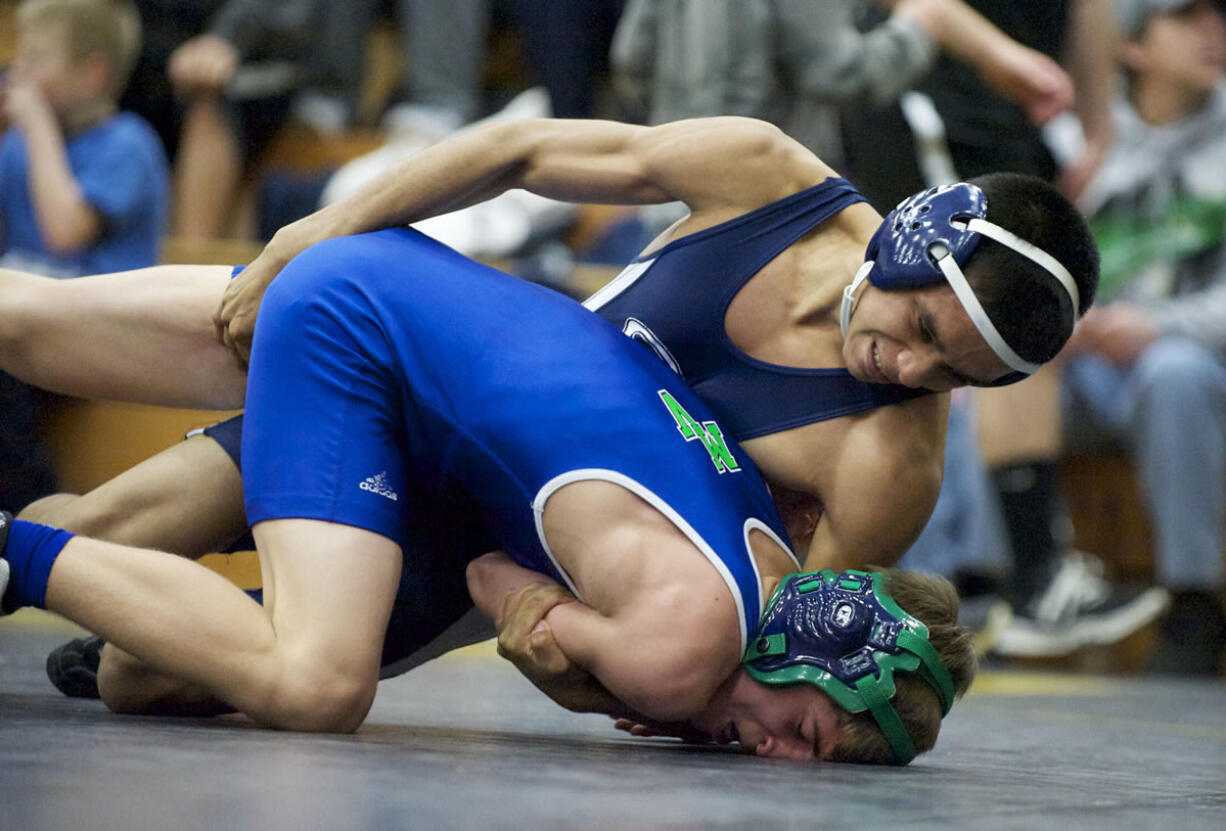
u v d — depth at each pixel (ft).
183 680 20.97
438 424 21.33
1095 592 61.41
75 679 24.71
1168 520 57.93
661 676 19.61
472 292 21.80
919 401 21.85
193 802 13.33
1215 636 58.54
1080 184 51.65
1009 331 19.88
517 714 27.50
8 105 51.55
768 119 42.29
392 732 21.39
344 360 21.18
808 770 18.93
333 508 20.56
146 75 62.28
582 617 20.15
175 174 63.52
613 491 20.27
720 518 20.52
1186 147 60.29
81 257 51.67
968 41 44.52
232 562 26.35
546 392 20.90
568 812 13.97
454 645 24.17
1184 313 58.59
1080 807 16.83
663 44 42.78
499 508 21.38
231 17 62.49
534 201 57.57
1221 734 31.89
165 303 23.65
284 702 19.63
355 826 12.57
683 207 44.96
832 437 21.79
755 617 20.34
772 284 22.02
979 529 52.42
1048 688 48.11
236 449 23.67
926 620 20.48
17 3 71.10
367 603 20.30
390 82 73.77
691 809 14.65
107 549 19.95
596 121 22.93
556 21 61.21
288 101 64.03
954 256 19.84
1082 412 61.82
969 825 14.66
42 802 12.89
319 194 64.80
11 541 19.71
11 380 33.76
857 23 45.65
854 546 21.89
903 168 45.34
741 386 22.20
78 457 49.65
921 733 20.15
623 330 22.76
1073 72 51.03
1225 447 58.03
